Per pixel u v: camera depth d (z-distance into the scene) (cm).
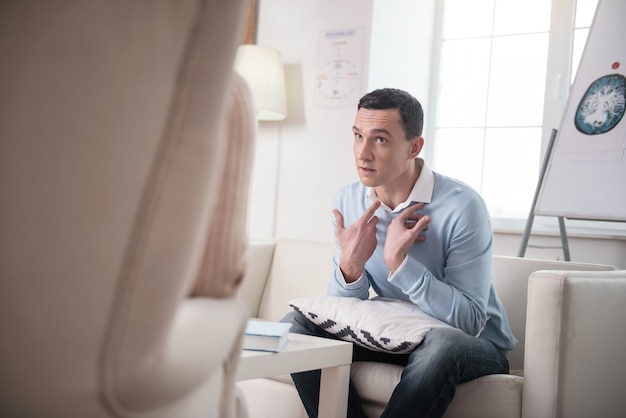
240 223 73
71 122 52
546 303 171
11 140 53
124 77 52
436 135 384
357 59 354
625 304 188
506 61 366
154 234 55
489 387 178
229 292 74
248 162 72
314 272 266
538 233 330
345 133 357
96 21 52
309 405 186
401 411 169
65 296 54
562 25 350
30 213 53
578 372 172
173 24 53
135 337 55
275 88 353
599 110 291
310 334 202
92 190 53
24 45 53
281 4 379
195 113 55
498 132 366
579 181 288
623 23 292
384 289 211
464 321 186
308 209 366
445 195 199
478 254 194
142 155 54
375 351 198
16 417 58
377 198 210
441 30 387
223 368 79
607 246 316
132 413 59
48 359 55
